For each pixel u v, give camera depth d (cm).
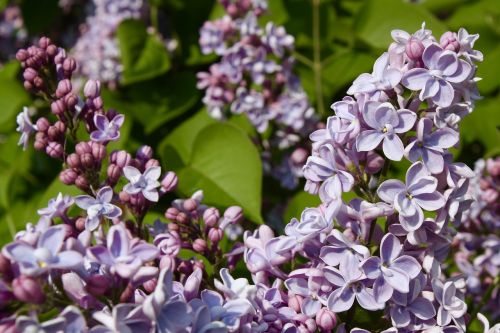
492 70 66
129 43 67
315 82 65
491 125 64
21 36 99
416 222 45
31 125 51
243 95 60
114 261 42
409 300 45
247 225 56
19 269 41
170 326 41
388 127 45
